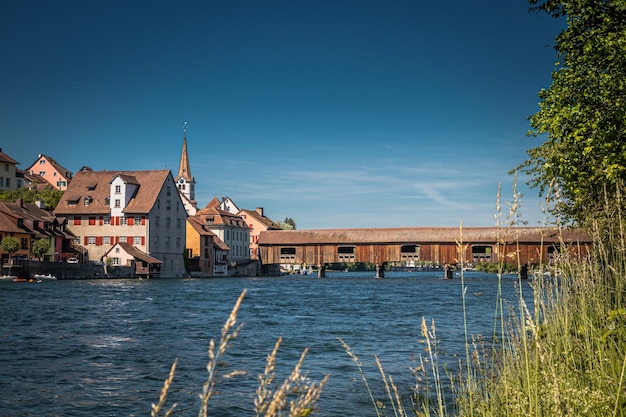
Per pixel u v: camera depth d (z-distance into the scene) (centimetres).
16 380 1191
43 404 1005
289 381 218
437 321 2203
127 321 2319
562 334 499
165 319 2412
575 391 366
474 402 542
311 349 1597
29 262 5597
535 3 1529
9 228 6188
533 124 1544
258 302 3491
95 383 1171
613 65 1303
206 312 2769
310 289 5288
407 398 984
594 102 1344
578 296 560
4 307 2809
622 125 1270
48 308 2811
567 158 1338
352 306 3178
